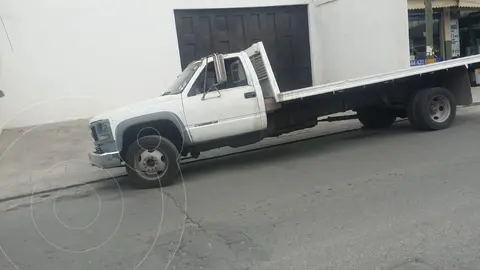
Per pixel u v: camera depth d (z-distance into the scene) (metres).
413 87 9.17
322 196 5.42
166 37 13.28
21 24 11.77
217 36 14.25
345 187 5.70
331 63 15.51
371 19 13.81
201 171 7.86
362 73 14.38
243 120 7.36
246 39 14.73
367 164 6.84
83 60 12.40
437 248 3.70
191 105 7.04
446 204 4.66
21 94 11.87
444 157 6.68
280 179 6.55
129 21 12.82
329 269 3.52
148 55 13.09
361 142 8.83
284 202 5.36
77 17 12.27
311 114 8.37
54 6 12.02
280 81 15.40
